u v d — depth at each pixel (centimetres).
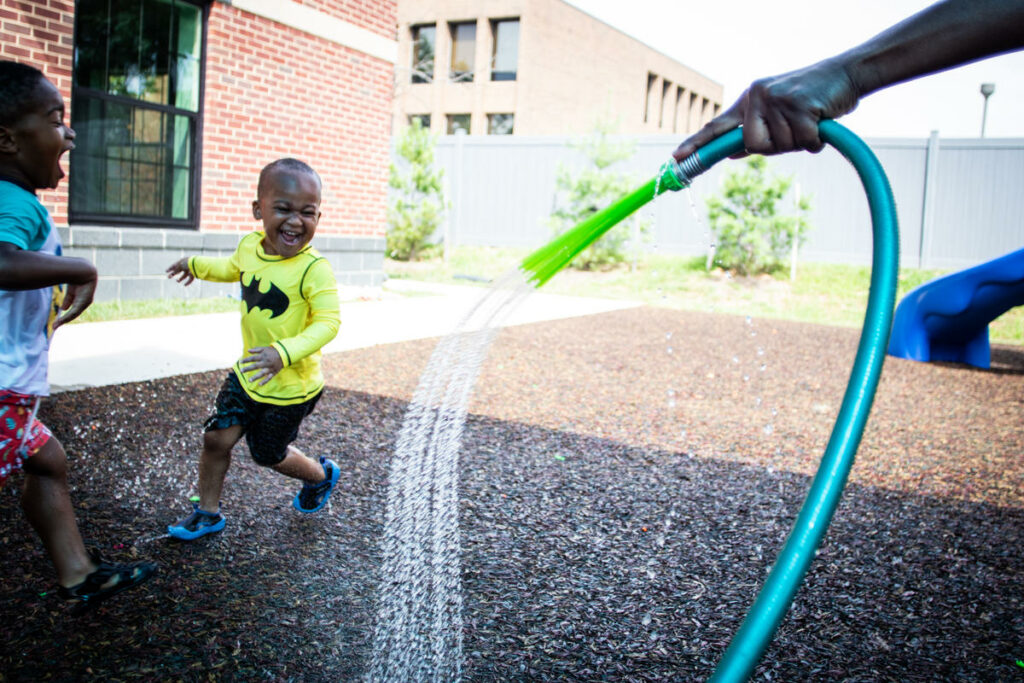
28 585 227
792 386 618
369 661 199
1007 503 354
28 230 177
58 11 637
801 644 220
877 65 118
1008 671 210
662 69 3469
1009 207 1405
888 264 116
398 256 1565
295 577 242
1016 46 112
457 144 1798
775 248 1423
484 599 235
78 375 466
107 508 284
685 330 909
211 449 256
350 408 442
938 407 573
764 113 124
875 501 348
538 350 702
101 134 708
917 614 241
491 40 2616
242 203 827
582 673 200
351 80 922
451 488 308
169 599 224
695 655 211
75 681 183
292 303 254
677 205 1602
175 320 668
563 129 2836
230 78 793
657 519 309
